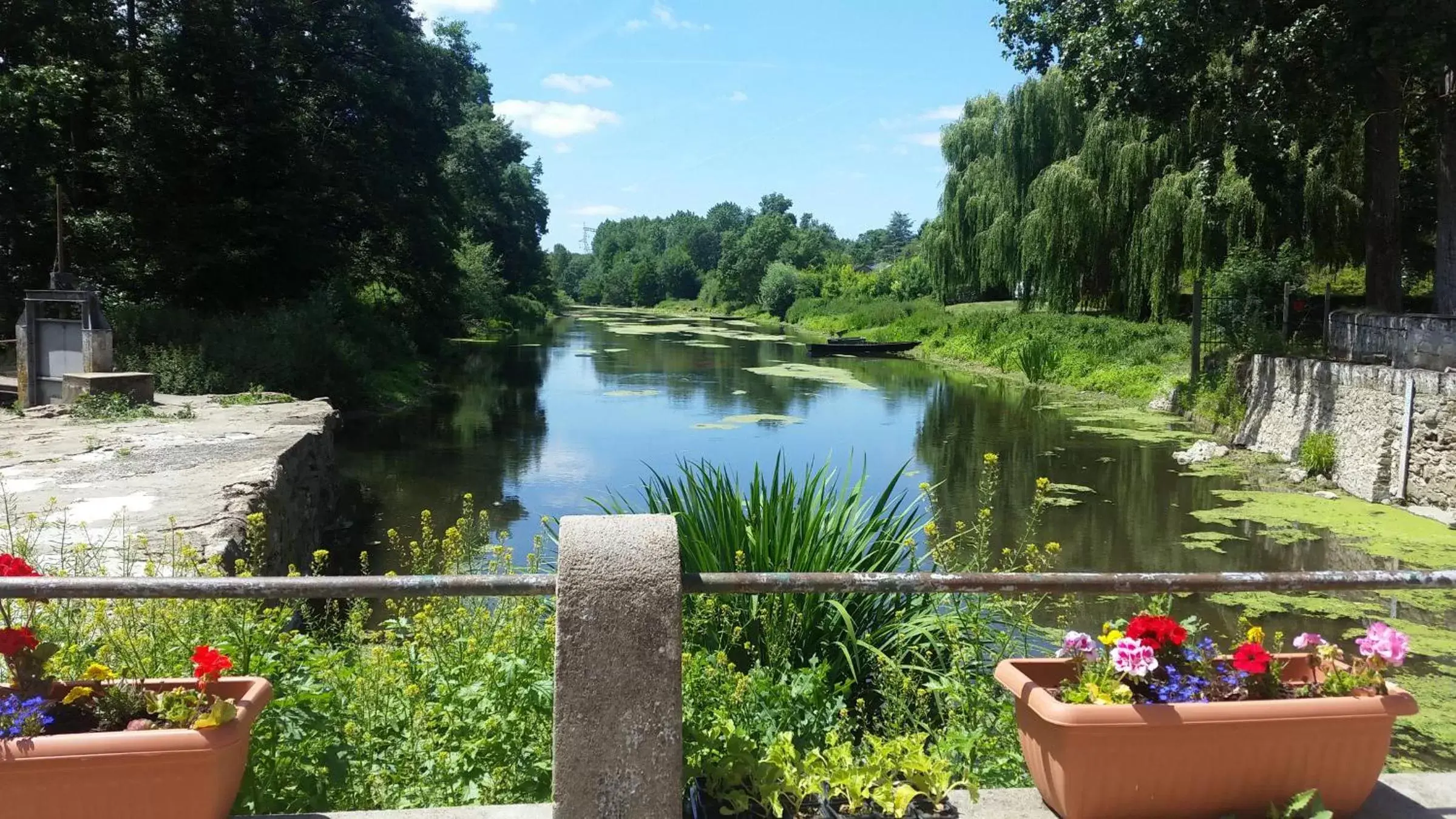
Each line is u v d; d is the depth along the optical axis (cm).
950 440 1695
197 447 949
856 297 5934
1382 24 1180
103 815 187
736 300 8569
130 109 1911
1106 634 230
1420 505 1159
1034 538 1034
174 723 198
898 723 377
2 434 1035
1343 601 811
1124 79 1435
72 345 1297
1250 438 1584
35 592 190
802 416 1977
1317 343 1578
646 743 182
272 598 193
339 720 307
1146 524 1102
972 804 224
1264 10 1349
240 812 262
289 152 2152
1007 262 3256
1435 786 236
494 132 5141
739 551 433
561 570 186
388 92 2516
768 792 217
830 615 456
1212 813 212
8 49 1778
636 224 15112
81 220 1817
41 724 189
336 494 1190
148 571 435
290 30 2297
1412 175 1991
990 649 448
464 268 4522
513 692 315
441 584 196
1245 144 1437
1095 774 207
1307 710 207
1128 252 2658
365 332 2322
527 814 217
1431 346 1214
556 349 3881
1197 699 216
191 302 2020
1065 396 2356
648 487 506
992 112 3634
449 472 1380
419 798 286
